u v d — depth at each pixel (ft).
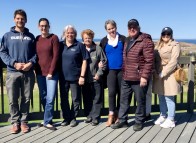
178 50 11.11
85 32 11.46
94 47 11.51
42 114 12.16
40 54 10.91
